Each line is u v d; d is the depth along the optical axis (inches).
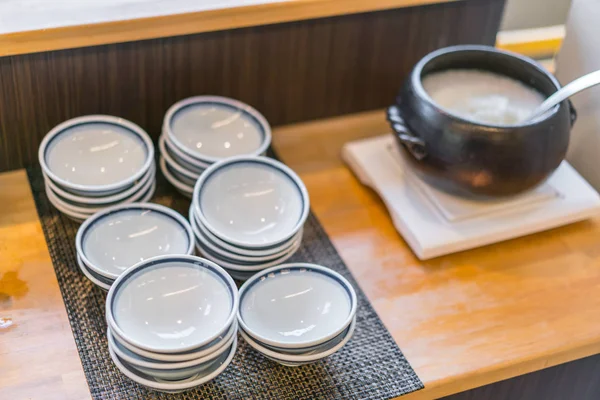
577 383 44.3
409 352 38.8
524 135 41.1
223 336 34.1
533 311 41.8
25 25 40.4
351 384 37.0
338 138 51.7
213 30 44.5
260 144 46.2
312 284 38.5
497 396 41.9
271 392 36.4
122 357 33.7
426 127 42.4
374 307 40.9
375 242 44.7
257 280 37.8
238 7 43.6
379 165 47.8
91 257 38.8
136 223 40.7
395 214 44.9
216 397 35.9
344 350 38.5
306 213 40.1
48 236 42.2
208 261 36.7
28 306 38.8
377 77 52.8
